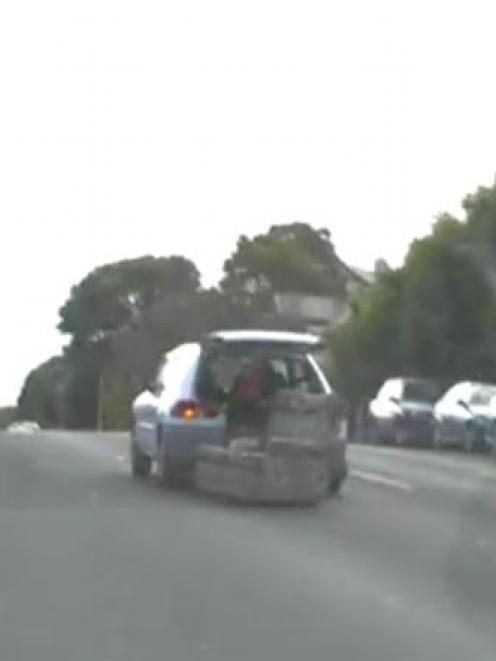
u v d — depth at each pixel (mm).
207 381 19594
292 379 19781
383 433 39250
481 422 33531
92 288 92688
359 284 77500
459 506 18938
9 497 18938
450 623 10883
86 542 14844
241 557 13969
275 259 80062
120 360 81812
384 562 13836
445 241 44312
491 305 43156
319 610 11312
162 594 11930
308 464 18688
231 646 9914
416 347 45156
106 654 9609
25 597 11758
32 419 101688
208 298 79125
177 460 19703
